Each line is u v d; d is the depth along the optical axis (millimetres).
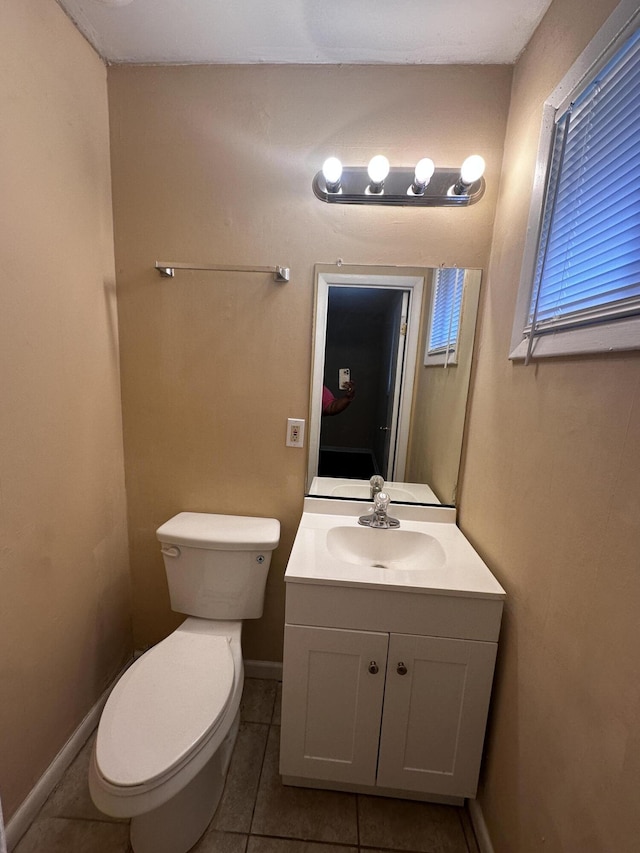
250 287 1353
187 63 1234
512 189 1132
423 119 1225
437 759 1106
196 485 1492
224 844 1062
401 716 1092
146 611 1598
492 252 1260
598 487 695
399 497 1445
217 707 995
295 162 1274
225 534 1334
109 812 814
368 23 1054
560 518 810
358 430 1424
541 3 966
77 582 1237
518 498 994
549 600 838
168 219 1324
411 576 1058
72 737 1238
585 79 777
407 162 1248
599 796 651
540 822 820
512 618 1001
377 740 1113
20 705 1026
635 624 598
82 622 1272
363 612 1043
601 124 749
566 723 758
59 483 1133
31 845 1035
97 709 1365
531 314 975
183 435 1460
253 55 1192
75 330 1171
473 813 1141
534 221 965
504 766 1001
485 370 1254
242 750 1316
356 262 1316
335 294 1342
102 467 1350
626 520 625
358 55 1177
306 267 1329
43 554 1081
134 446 1474
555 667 806
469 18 1022
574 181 834
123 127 1277
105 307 1320
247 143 1272
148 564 1560
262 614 1486
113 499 1430
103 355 1324
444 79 1204
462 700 1067
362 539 1348
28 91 945
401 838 1096
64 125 1077
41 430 1051
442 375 1367
